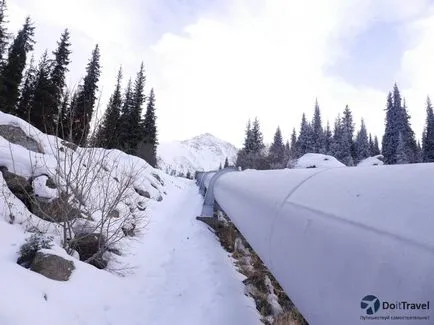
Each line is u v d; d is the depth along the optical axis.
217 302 4.69
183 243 7.96
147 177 15.10
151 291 5.19
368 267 1.53
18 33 34.56
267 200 3.30
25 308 3.36
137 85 41.56
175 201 16.08
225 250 7.70
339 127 62.94
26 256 4.37
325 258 1.88
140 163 18.11
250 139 62.28
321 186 2.50
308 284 2.06
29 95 34.25
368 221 1.67
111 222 6.62
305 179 2.89
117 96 36.22
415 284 1.27
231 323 4.18
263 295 5.20
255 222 3.53
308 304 2.08
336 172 2.66
